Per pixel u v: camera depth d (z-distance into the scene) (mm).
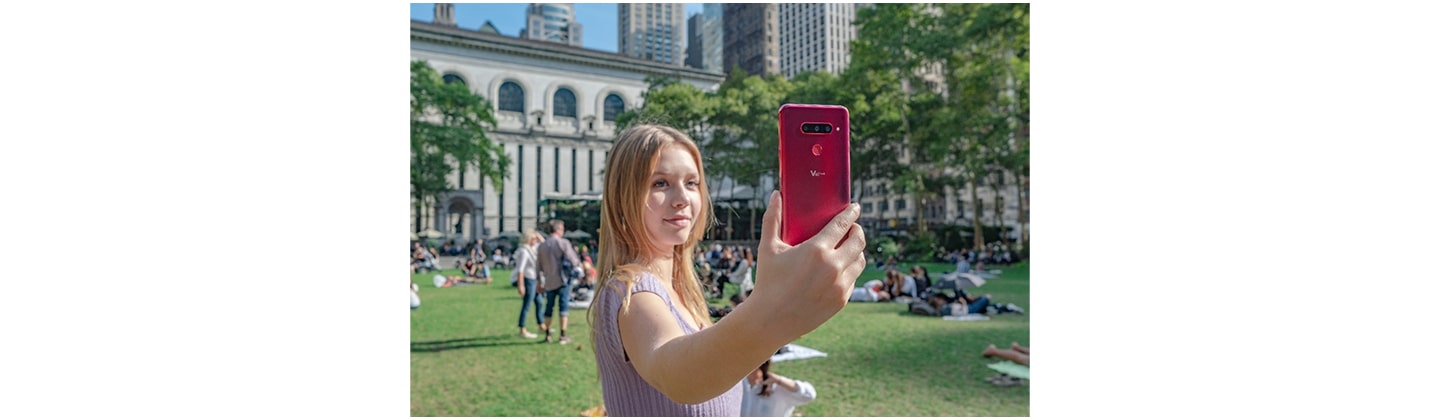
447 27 39312
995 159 27344
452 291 15508
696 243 1858
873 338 8898
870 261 25953
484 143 30219
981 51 27078
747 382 4141
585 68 41688
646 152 1586
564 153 41562
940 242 28875
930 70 29188
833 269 1022
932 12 28141
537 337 9203
